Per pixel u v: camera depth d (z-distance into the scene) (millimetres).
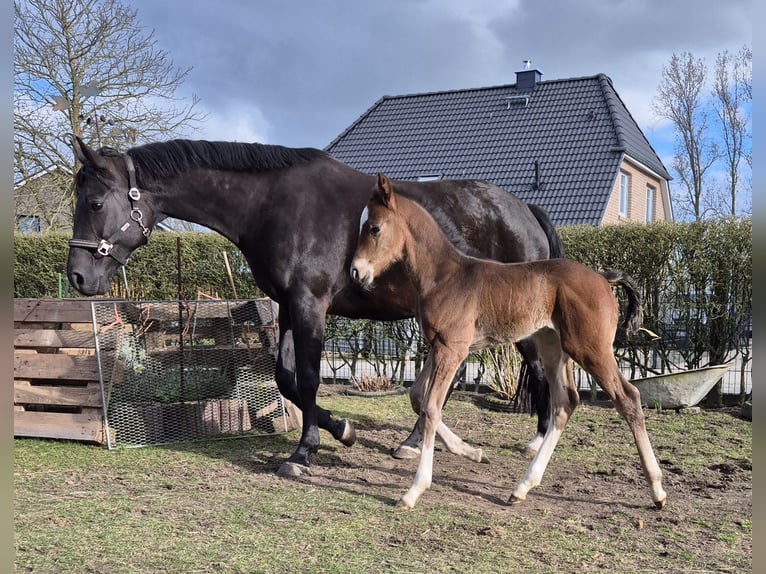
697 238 7582
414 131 21188
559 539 3465
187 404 5730
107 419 5348
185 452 5223
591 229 8148
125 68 15492
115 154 4836
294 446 5500
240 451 5293
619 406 3908
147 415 5531
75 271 4684
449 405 7539
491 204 5109
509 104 20844
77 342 5488
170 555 3164
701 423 6539
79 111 15039
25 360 5559
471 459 4828
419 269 4039
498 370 7844
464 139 20188
